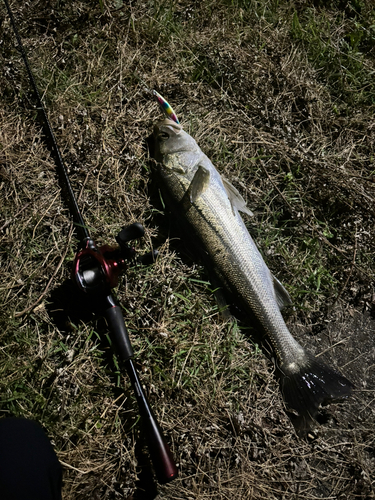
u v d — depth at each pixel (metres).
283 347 0.67
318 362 0.67
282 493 0.64
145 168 0.75
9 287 0.68
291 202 0.78
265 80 0.84
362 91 0.86
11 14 0.73
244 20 0.88
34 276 0.69
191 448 0.65
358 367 0.71
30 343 0.66
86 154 0.74
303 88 0.84
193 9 0.86
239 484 0.64
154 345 0.68
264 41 0.87
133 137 0.76
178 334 0.69
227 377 0.68
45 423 0.63
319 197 0.78
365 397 0.70
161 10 0.85
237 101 0.82
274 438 0.66
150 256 0.66
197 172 0.71
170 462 0.56
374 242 0.76
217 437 0.66
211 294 0.72
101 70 0.79
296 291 0.73
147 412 0.58
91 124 0.76
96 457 0.63
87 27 0.81
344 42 0.89
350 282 0.74
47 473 0.47
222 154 0.79
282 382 0.67
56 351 0.67
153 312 0.69
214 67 0.83
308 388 0.66
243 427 0.65
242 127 0.80
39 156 0.74
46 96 0.77
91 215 0.73
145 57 0.82
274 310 0.68
